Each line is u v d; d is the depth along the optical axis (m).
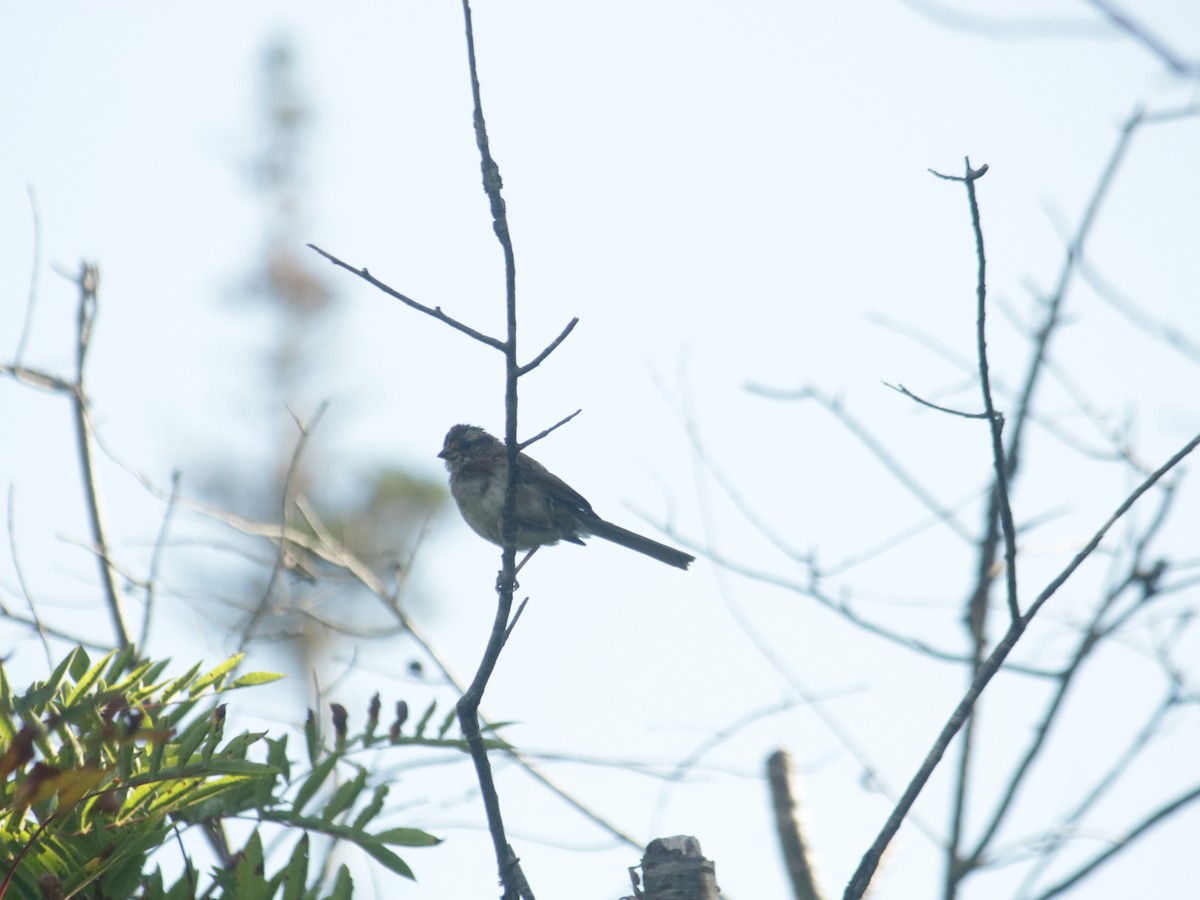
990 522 11.86
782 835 11.06
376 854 7.21
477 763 7.71
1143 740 11.22
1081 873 10.27
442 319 8.05
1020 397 11.79
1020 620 7.71
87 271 11.60
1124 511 7.89
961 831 10.97
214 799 7.38
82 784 6.17
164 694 7.50
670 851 7.48
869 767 11.12
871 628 11.66
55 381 11.26
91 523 10.84
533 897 7.26
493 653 7.96
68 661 7.28
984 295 7.88
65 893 6.78
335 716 7.88
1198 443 8.02
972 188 7.82
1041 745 11.12
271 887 7.03
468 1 7.90
